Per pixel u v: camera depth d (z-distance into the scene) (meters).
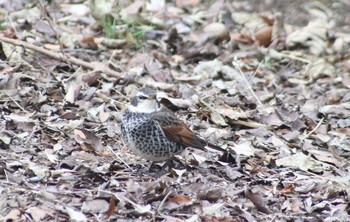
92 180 10.61
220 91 15.03
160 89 14.51
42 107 12.87
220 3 19.59
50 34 16.30
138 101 10.87
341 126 14.12
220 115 13.49
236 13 19.23
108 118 12.96
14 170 10.65
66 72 14.67
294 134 13.28
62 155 11.35
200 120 13.50
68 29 16.95
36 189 10.11
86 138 11.89
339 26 19.27
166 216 9.73
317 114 14.48
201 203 10.28
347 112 14.59
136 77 14.58
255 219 10.20
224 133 12.95
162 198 10.15
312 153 12.73
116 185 10.55
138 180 10.87
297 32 18.39
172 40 17.39
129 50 16.62
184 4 19.58
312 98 15.66
